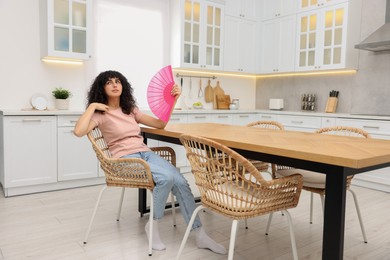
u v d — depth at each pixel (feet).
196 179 5.63
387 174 11.71
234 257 6.76
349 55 13.98
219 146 4.81
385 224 8.65
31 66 12.20
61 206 9.69
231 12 16.52
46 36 11.57
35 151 10.78
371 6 13.91
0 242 7.20
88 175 11.85
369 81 14.10
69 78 13.00
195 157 5.44
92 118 7.30
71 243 7.23
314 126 14.12
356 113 14.40
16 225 8.19
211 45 15.83
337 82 15.37
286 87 17.60
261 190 4.96
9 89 11.85
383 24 13.44
